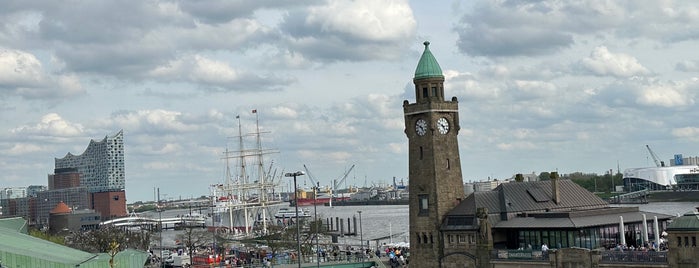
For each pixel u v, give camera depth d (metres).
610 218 160.88
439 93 176.38
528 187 173.38
